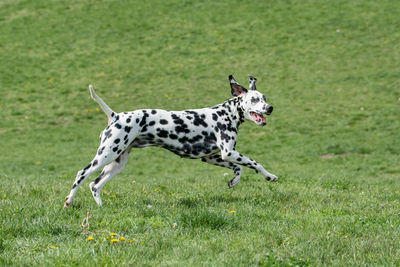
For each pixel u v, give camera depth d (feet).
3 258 16.05
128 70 92.12
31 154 62.69
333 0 115.44
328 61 90.89
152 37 104.94
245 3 117.80
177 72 90.68
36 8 119.85
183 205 24.68
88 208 23.56
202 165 59.67
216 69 91.04
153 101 79.82
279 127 70.79
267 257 16.08
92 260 15.65
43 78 89.66
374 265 15.98
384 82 81.76
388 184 40.75
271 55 94.94
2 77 89.71
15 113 77.41
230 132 26.45
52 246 17.15
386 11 108.06
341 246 17.76
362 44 95.96
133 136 24.93
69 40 104.68
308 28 103.86
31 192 28.27
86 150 64.34
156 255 16.65
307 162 57.82
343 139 65.00
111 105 78.84
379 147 61.77
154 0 122.21
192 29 107.24
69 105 80.02
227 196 27.76
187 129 25.81
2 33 107.65
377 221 21.45
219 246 17.54
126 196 27.81
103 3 121.60
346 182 36.68
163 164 59.82
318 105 76.33
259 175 43.73
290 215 22.80
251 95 26.32
